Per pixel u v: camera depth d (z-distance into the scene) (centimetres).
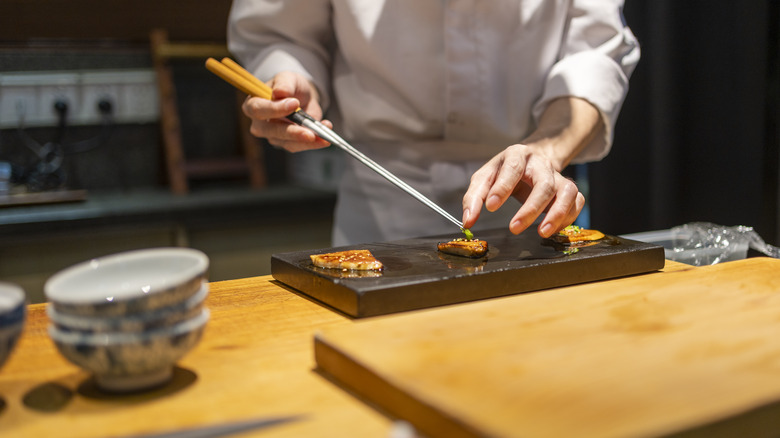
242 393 87
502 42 152
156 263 93
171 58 263
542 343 88
